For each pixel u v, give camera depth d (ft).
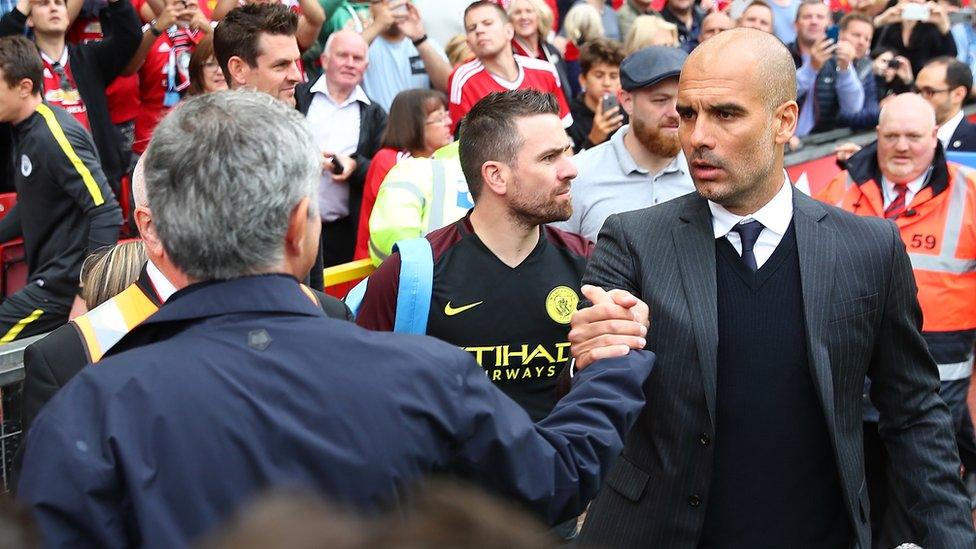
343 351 9.36
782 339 14.08
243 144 9.57
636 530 14.38
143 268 13.29
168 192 9.57
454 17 40.45
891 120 25.81
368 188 28.63
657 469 14.30
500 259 17.20
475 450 9.60
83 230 26.08
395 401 9.19
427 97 29.07
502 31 34.55
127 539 8.80
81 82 32.73
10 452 16.72
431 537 4.91
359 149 32.45
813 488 14.19
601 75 36.35
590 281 14.94
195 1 34.17
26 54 25.34
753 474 14.11
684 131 14.21
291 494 5.29
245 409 8.96
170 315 9.52
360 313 17.15
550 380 17.47
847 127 44.57
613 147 23.57
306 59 35.58
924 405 14.66
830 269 14.14
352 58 32.14
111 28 33.01
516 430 9.80
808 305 13.98
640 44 37.99
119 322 12.98
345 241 32.07
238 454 8.84
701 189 14.07
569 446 10.37
